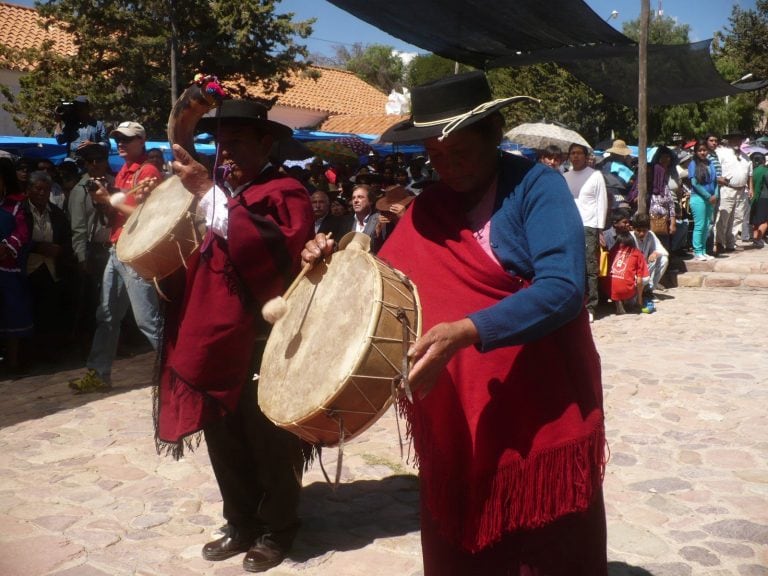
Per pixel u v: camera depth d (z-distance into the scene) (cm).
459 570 244
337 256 265
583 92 2697
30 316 773
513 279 230
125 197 382
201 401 332
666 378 657
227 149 343
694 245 1291
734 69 3103
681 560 368
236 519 377
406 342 219
